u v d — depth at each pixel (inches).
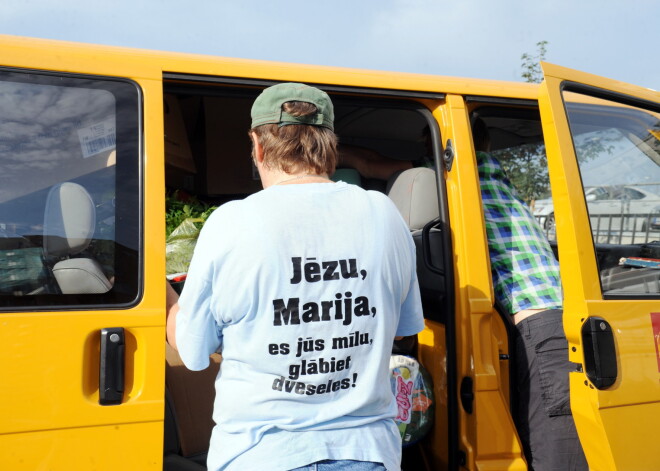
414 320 62.9
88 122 70.0
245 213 52.9
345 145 121.9
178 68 74.5
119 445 64.0
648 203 91.0
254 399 52.3
